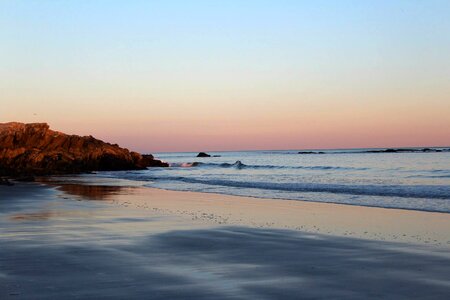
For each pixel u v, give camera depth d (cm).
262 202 2519
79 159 7131
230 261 1039
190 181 4616
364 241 1317
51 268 945
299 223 1719
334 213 2025
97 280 853
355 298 759
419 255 1116
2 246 1188
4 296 751
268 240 1328
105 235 1384
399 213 2005
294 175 5356
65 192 3175
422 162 7556
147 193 3164
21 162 6744
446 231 1518
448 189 2991
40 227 1534
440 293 786
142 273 912
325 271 945
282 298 755
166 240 1311
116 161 7494
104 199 2666
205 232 1473
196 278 877
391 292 792
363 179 4412
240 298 753
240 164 8350
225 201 2588
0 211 2005
